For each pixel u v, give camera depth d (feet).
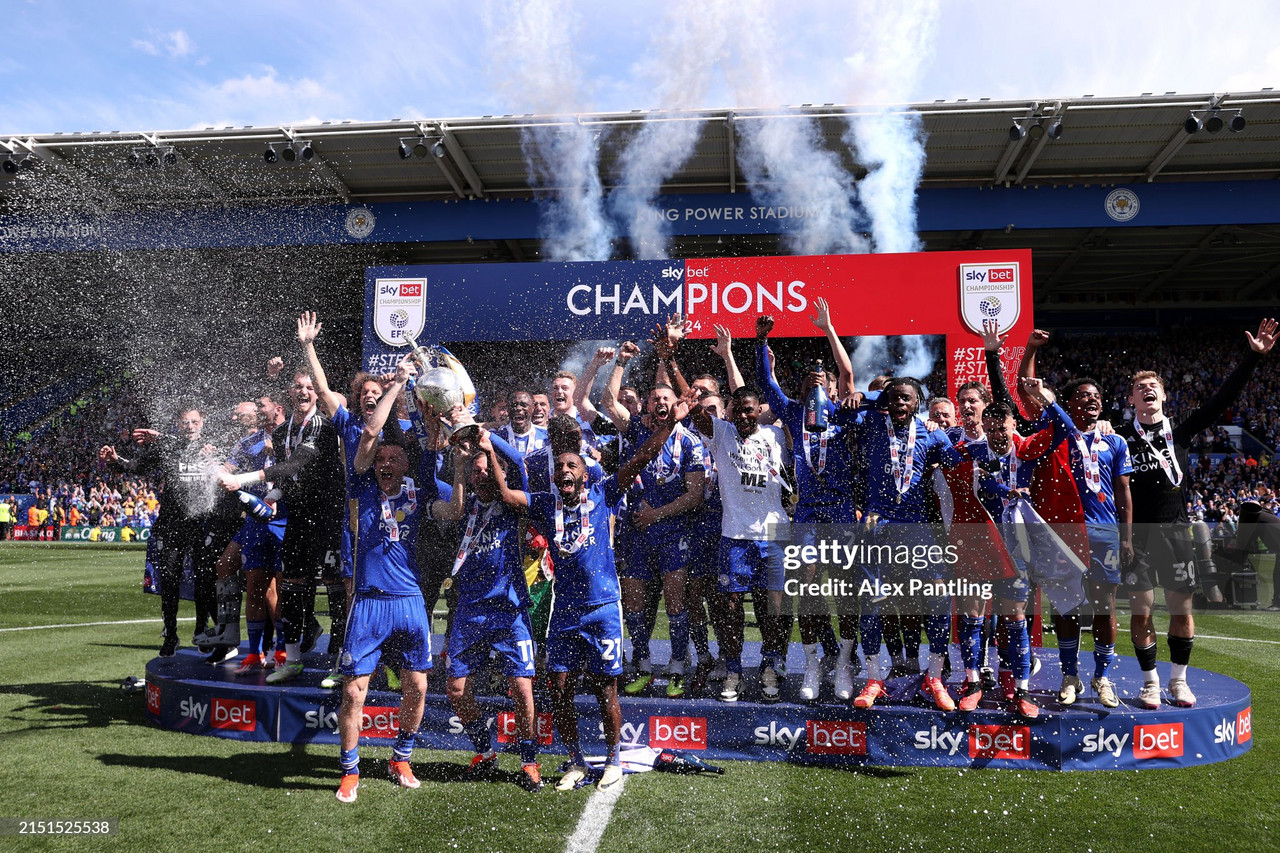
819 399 13.70
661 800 10.79
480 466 11.34
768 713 12.46
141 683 16.47
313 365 12.33
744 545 13.04
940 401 16.17
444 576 14.43
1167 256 61.52
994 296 21.72
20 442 73.77
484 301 21.80
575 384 16.39
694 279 21.86
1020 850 9.23
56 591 32.63
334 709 13.12
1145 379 13.47
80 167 47.65
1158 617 26.23
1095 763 12.00
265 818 10.04
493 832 9.71
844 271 21.98
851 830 9.79
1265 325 13.19
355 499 11.42
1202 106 41.47
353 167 48.26
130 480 70.23
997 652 14.03
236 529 16.44
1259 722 14.39
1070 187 47.11
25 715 14.39
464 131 44.68
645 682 13.55
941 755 12.16
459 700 11.57
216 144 45.75
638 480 14.35
